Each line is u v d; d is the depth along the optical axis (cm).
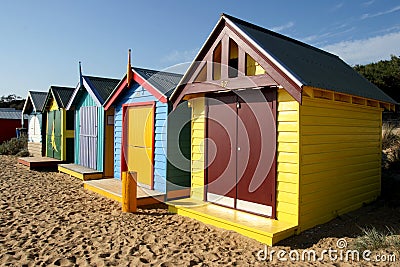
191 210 707
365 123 800
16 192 959
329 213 668
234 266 478
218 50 718
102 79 1304
